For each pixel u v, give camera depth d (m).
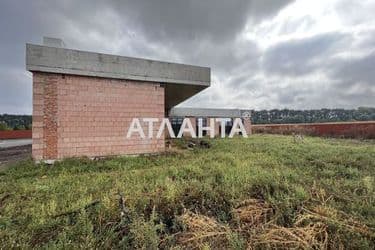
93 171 6.37
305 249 2.72
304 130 28.50
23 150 14.93
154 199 3.88
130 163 7.25
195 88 10.85
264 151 9.98
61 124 7.30
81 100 7.60
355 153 9.26
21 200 4.07
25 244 2.72
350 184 4.86
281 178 5.06
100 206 3.55
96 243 2.79
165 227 3.31
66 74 7.35
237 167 6.14
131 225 3.06
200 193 4.18
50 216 3.38
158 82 9.01
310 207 3.68
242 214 3.55
